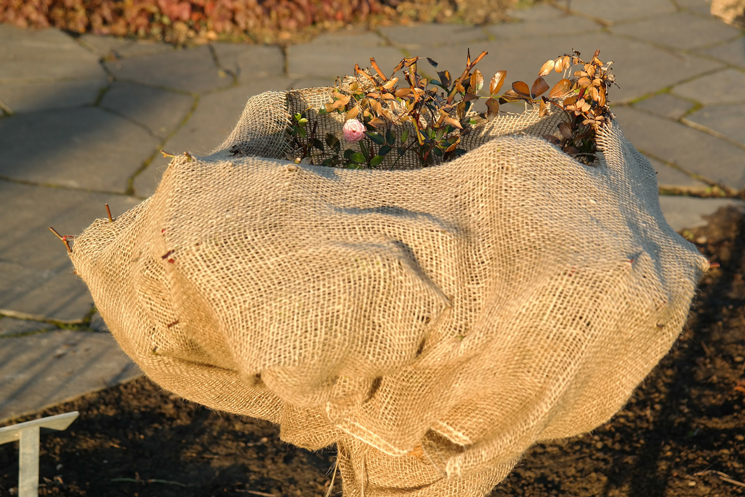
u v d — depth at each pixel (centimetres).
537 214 107
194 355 110
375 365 96
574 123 144
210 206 107
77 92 430
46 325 255
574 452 219
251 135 139
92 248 125
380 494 126
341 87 151
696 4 614
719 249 311
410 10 586
